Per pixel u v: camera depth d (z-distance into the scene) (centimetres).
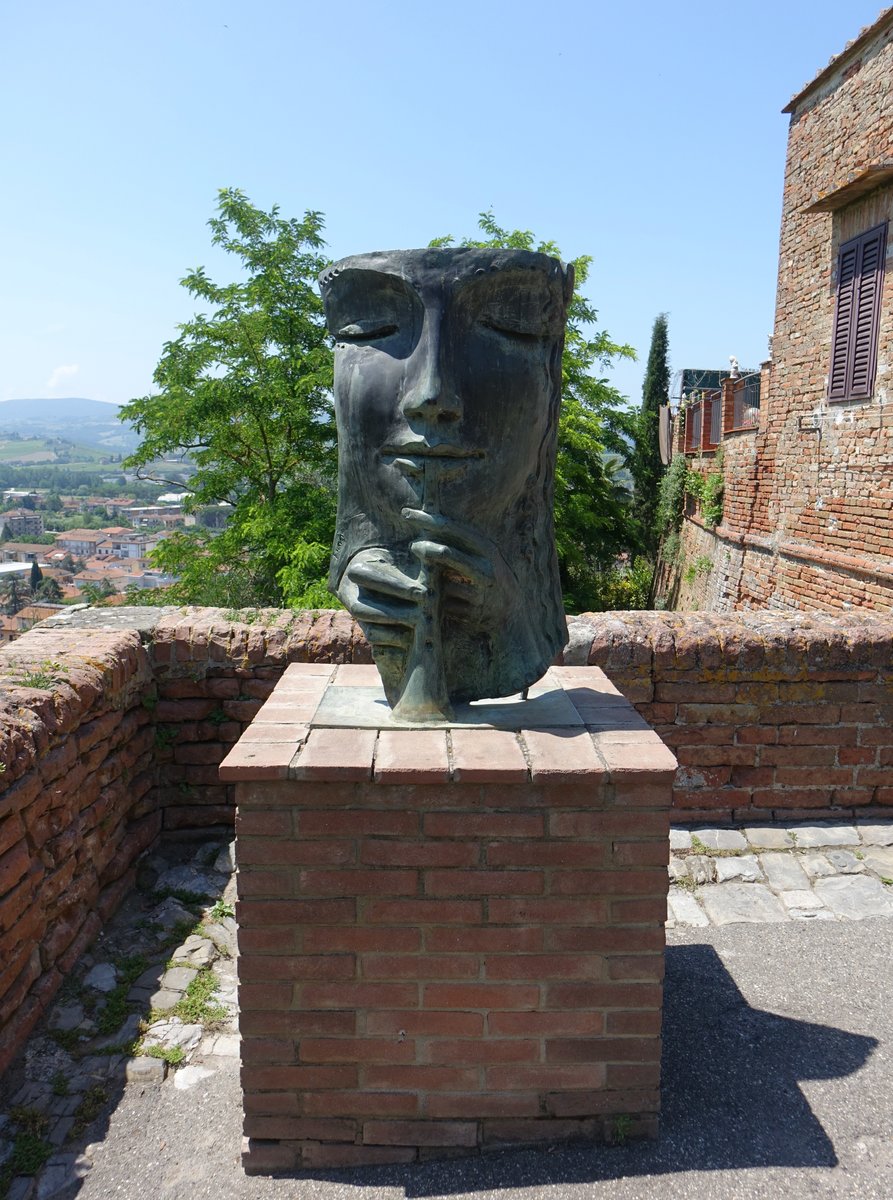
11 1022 274
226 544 1227
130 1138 247
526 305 238
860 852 411
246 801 222
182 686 425
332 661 423
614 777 219
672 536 1614
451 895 227
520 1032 233
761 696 430
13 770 273
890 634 429
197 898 379
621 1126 236
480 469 239
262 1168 236
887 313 773
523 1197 222
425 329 231
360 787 222
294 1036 231
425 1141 236
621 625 437
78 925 328
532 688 301
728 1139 239
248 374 1230
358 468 251
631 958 231
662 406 1848
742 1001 305
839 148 859
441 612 254
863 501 816
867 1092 258
